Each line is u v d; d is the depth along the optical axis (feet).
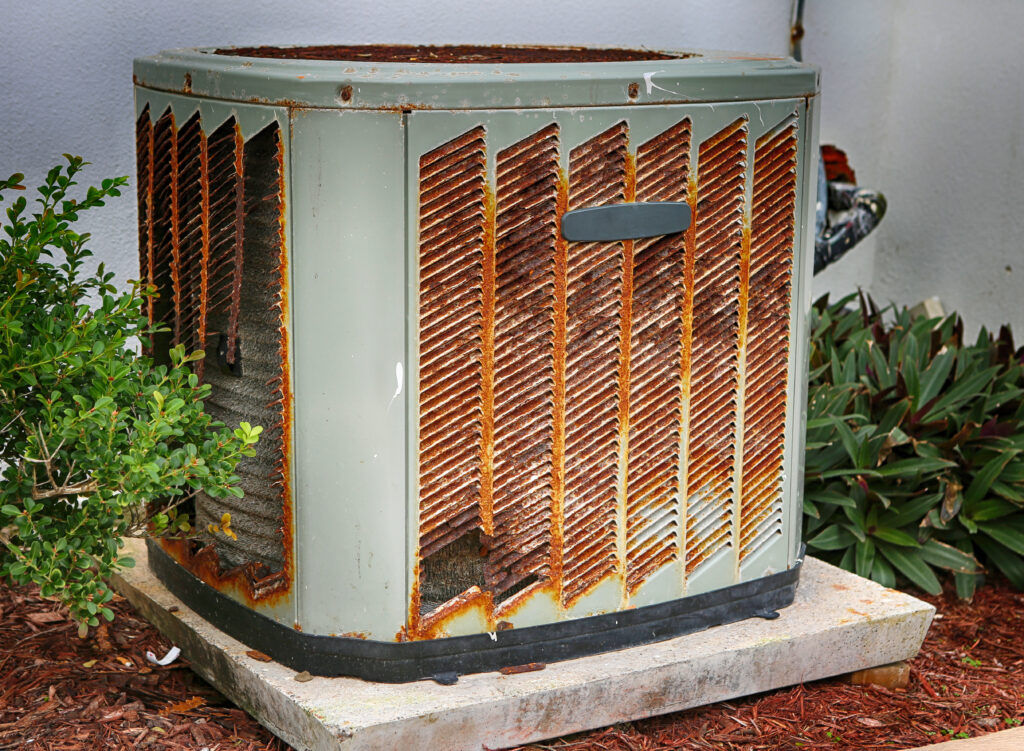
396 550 7.47
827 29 14.39
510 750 7.71
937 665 9.53
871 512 10.95
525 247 7.32
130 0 10.54
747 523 8.56
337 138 6.95
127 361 7.66
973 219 14.20
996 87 13.75
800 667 8.57
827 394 11.37
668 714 8.45
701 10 13.16
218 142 7.68
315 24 11.30
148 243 8.80
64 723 7.77
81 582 7.39
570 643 8.00
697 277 7.91
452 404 7.39
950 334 13.23
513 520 7.72
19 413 7.63
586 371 7.68
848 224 13.74
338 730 7.02
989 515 11.10
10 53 10.17
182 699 8.33
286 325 7.38
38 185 10.51
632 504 8.02
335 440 7.37
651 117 7.47
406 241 7.05
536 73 7.14
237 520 8.25
